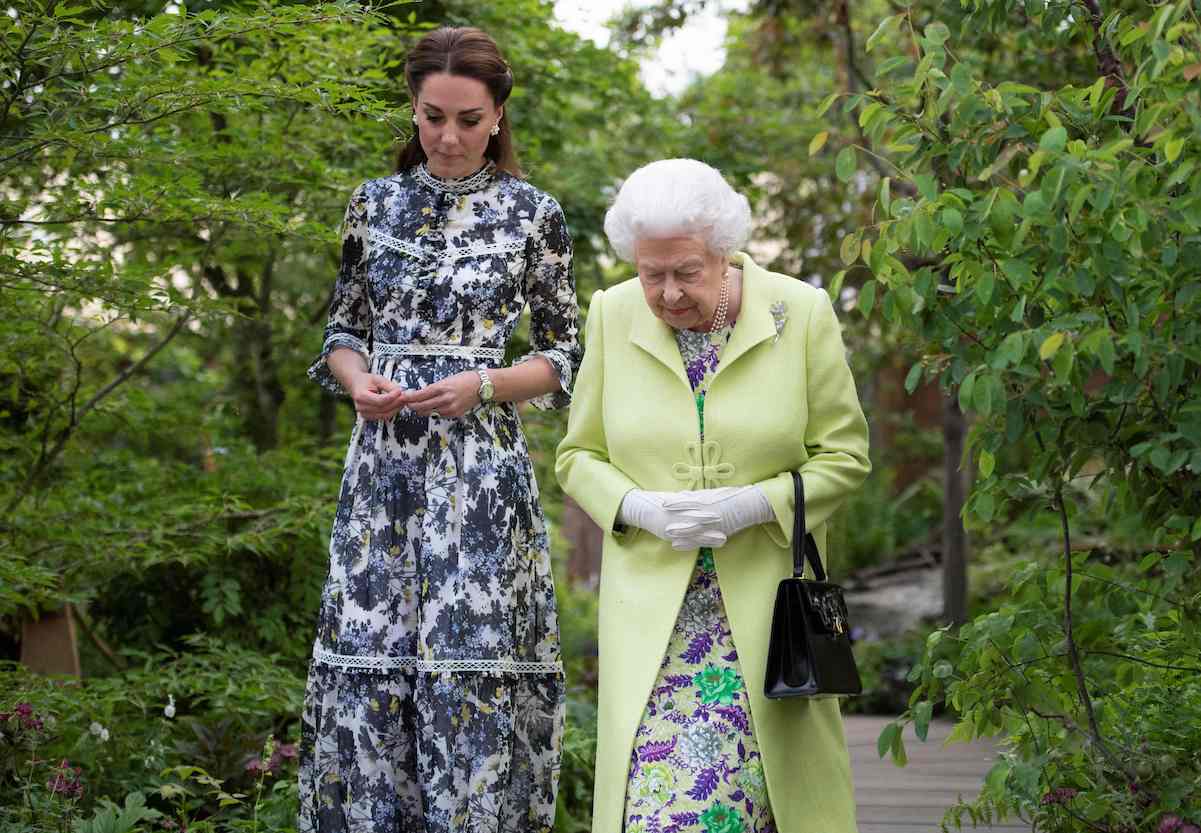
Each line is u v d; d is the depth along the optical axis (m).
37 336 5.05
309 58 5.05
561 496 7.69
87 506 5.64
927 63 3.12
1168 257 2.86
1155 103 2.88
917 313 3.20
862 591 13.22
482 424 3.28
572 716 6.25
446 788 3.17
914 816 5.20
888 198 3.05
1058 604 3.68
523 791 3.37
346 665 3.21
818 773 3.00
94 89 4.05
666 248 2.89
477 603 3.21
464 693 3.19
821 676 2.79
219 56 5.20
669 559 3.06
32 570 4.54
